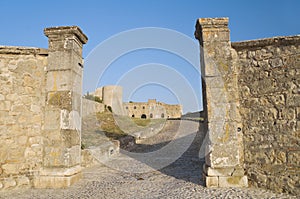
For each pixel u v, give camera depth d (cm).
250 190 420
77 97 526
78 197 412
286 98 423
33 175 480
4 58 483
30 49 501
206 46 480
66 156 484
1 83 475
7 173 461
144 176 595
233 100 467
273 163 425
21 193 437
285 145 417
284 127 421
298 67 416
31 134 489
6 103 475
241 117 467
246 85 466
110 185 498
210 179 444
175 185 481
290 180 403
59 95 501
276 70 437
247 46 467
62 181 474
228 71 474
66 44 512
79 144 538
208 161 462
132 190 459
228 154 451
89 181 530
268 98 441
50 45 517
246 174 451
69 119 494
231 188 432
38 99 505
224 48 479
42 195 424
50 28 514
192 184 475
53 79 507
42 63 516
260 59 455
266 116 441
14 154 471
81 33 540
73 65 512
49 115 499
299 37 413
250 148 452
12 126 475
